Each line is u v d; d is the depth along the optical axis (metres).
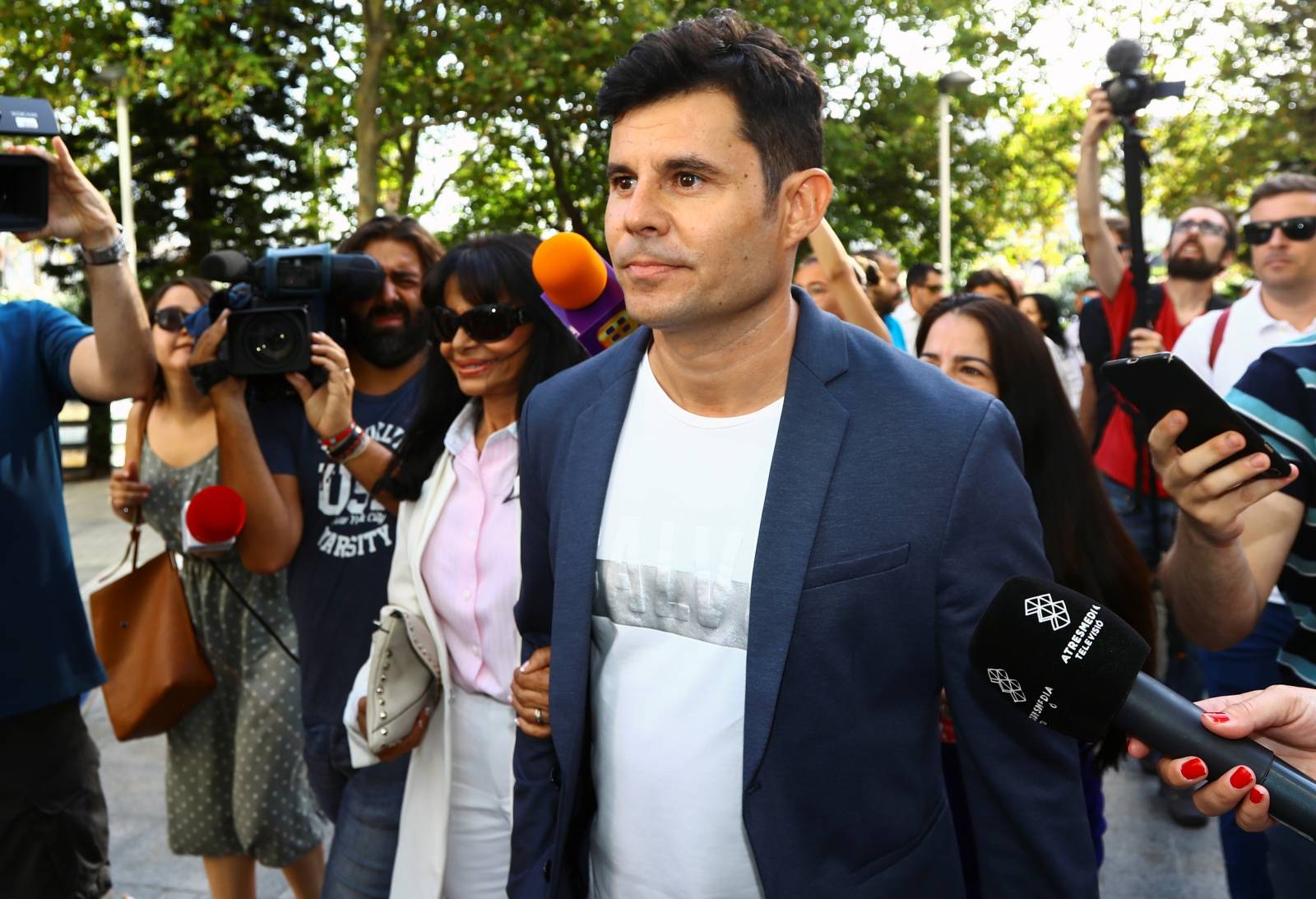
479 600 2.27
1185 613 1.86
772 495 1.40
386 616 2.22
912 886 1.46
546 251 2.02
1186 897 3.48
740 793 1.45
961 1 16.36
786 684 1.38
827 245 2.96
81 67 14.29
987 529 1.35
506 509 2.30
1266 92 13.61
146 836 3.97
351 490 2.69
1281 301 3.64
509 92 13.35
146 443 3.38
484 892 2.30
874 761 1.41
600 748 1.56
